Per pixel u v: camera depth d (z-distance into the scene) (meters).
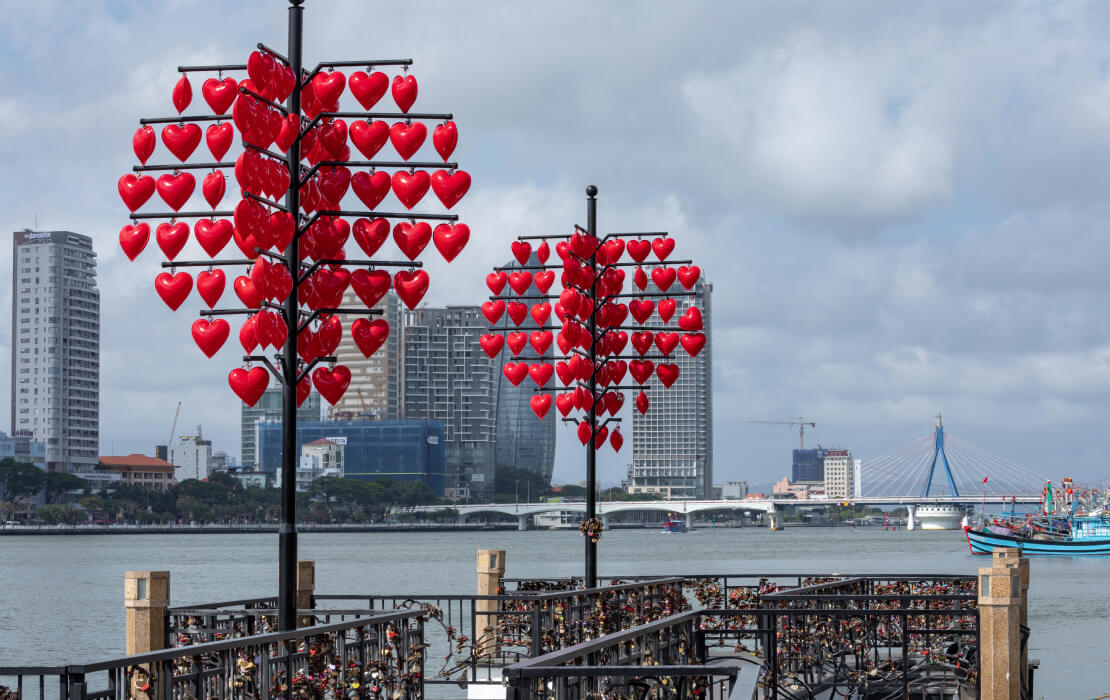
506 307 25.05
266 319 14.73
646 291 28.19
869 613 15.66
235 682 12.20
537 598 18.59
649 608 22.22
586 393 24.52
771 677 15.27
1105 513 137.38
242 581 92.50
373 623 14.16
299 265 15.61
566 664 10.92
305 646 13.58
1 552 170.50
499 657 20.80
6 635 50.28
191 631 15.24
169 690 11.22
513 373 24.89
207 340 15.22
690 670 8.49
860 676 19.50
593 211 24.77
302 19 15.49
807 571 97.12
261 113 14.41
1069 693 29.48
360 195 15.55
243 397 15.09
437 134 15.58
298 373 15.24
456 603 52.53
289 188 15.27
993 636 16.47
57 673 9.84
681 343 25.27
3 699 11.27
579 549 176.38
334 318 15.85
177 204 15.12
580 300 24.12
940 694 19.14
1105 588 76.31
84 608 65.12
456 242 15.68
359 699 13.77
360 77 15.53
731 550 174.75
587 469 24.62
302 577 18.53
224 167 15.07
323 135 15.77
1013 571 16.52
